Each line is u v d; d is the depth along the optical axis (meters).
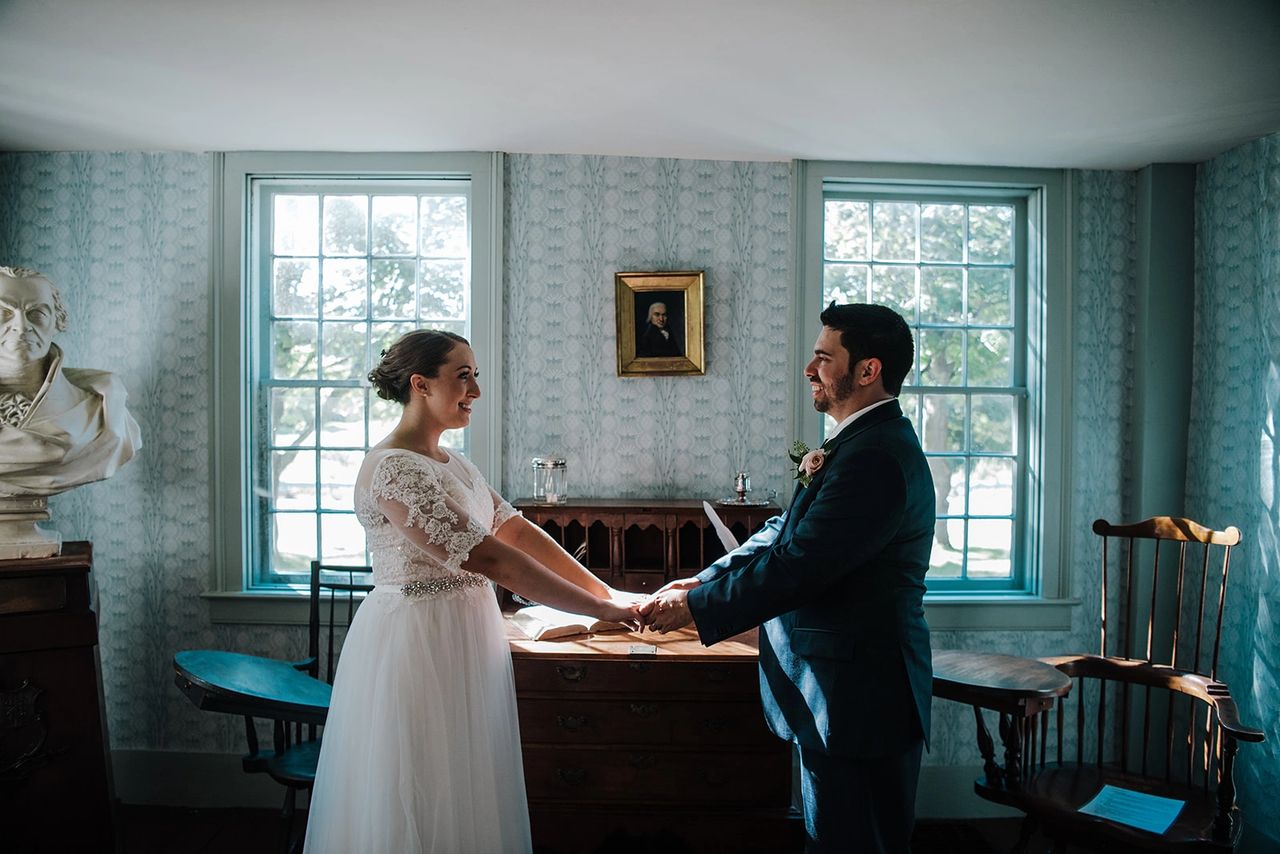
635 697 2.52
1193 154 3.21
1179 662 3.33
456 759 1.91
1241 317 3.07
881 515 1.87
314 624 3.06
